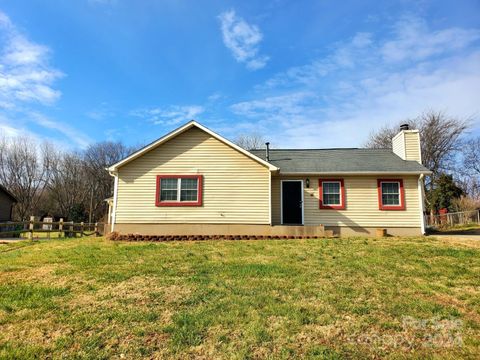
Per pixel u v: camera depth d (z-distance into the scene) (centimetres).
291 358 383
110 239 1336
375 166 1552
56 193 4609
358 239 1288
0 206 2864
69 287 644
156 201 1433
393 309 532
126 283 670
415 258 898
